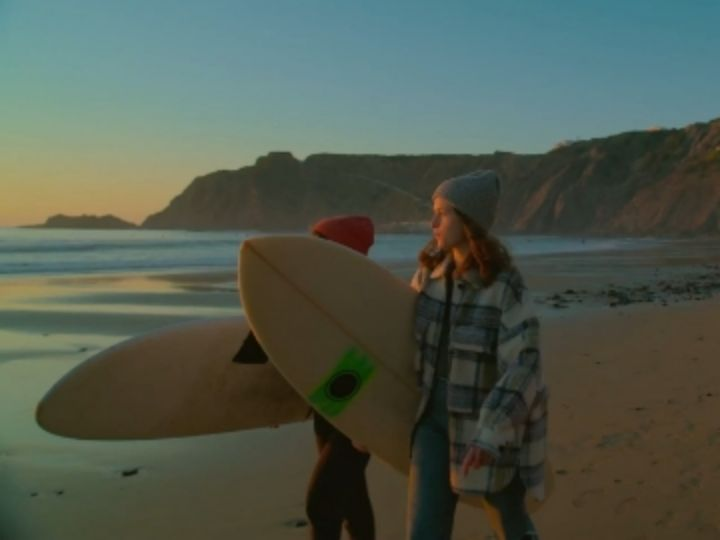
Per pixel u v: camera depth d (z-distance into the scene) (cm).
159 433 289
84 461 453
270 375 300
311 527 273
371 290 256
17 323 1097
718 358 741
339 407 248
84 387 281
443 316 244
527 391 221
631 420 517
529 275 2297
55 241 5691
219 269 2495
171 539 338
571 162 18562
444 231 239
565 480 402
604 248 5559
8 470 434
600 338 925
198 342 297
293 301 243
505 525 236
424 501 237
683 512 354
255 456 465
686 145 17162
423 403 244
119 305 1363
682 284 1967
